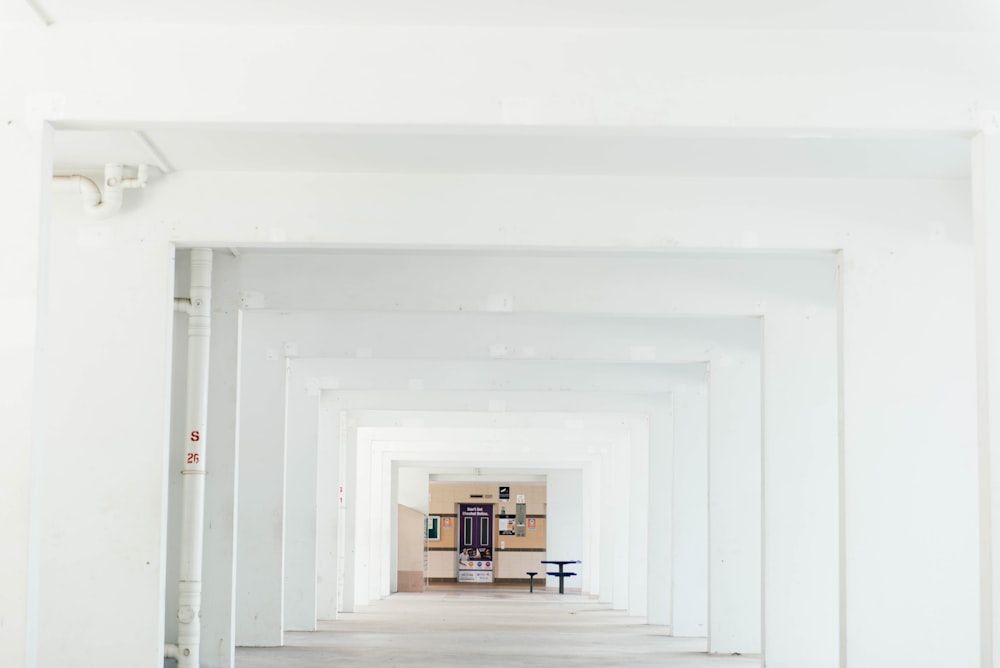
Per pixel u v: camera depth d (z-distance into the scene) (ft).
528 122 21.11
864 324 28.89
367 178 29.50
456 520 121.80
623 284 36.42
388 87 21.12
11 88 20.89
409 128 21.38
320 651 42.75
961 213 29.19
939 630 27.81
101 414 28.78
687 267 36.45
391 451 80.48
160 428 28.78
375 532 80.28
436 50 21.17
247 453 42.93
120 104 20.93
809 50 21.17
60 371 28.86
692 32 21.26
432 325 43.65
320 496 57.82
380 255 36.73
